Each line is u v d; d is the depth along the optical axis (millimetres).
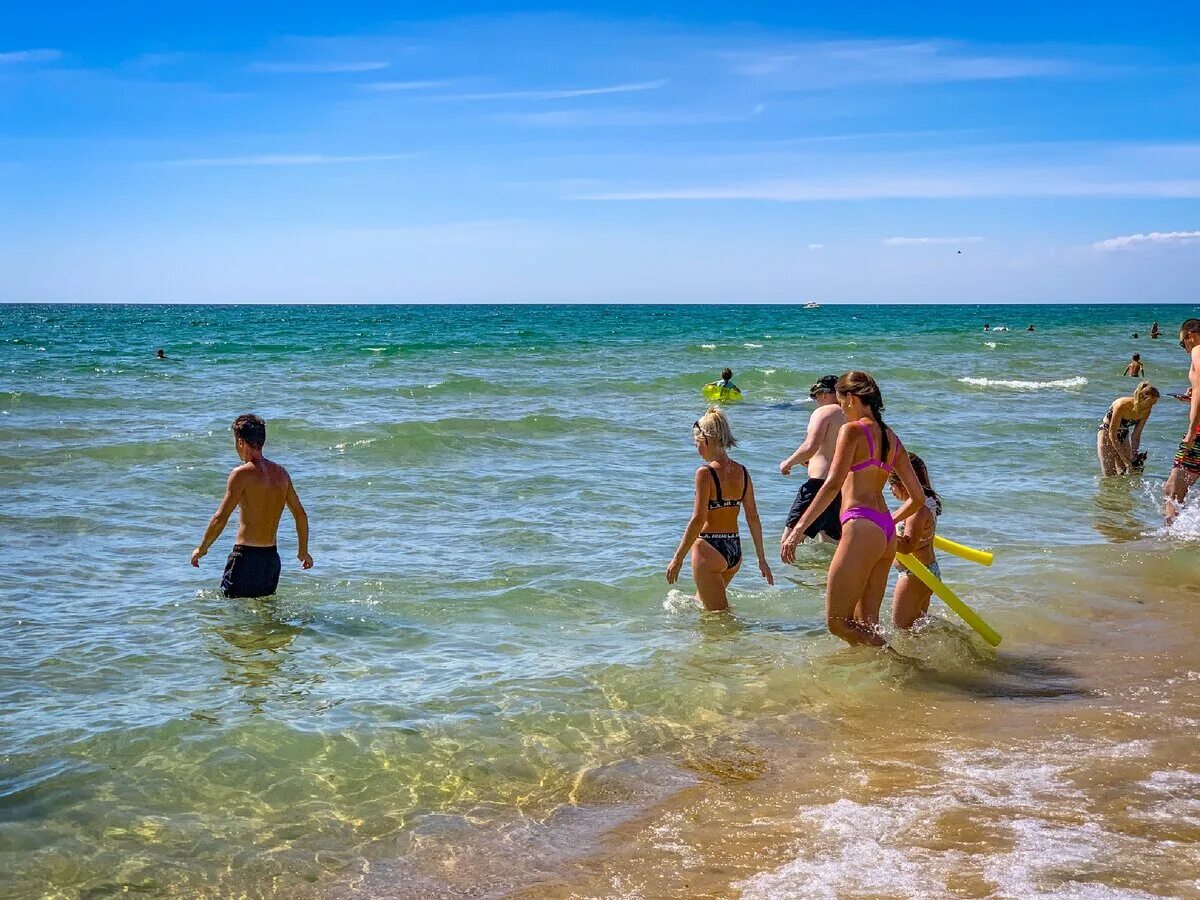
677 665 5934
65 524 9500
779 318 101500
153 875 3689
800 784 4352
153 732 4859
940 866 3535
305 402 20359
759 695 5477
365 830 4031
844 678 5691
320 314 129875
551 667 5895
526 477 12086
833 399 9227
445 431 15875
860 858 3635
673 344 44125
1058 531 9742
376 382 24938
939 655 6027
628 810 4164
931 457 14023
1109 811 3969
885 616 6949
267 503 7219
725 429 6953
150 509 10219
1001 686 5625
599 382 25016
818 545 9156
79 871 3703
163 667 5809
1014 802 4074
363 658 6031
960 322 85125
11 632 6379
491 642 6367
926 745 4770
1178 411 20688
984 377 28562
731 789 4336
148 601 7137
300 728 4953
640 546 8883
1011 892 3322
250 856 3826
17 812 4098
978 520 10188
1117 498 11359
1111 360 34969
